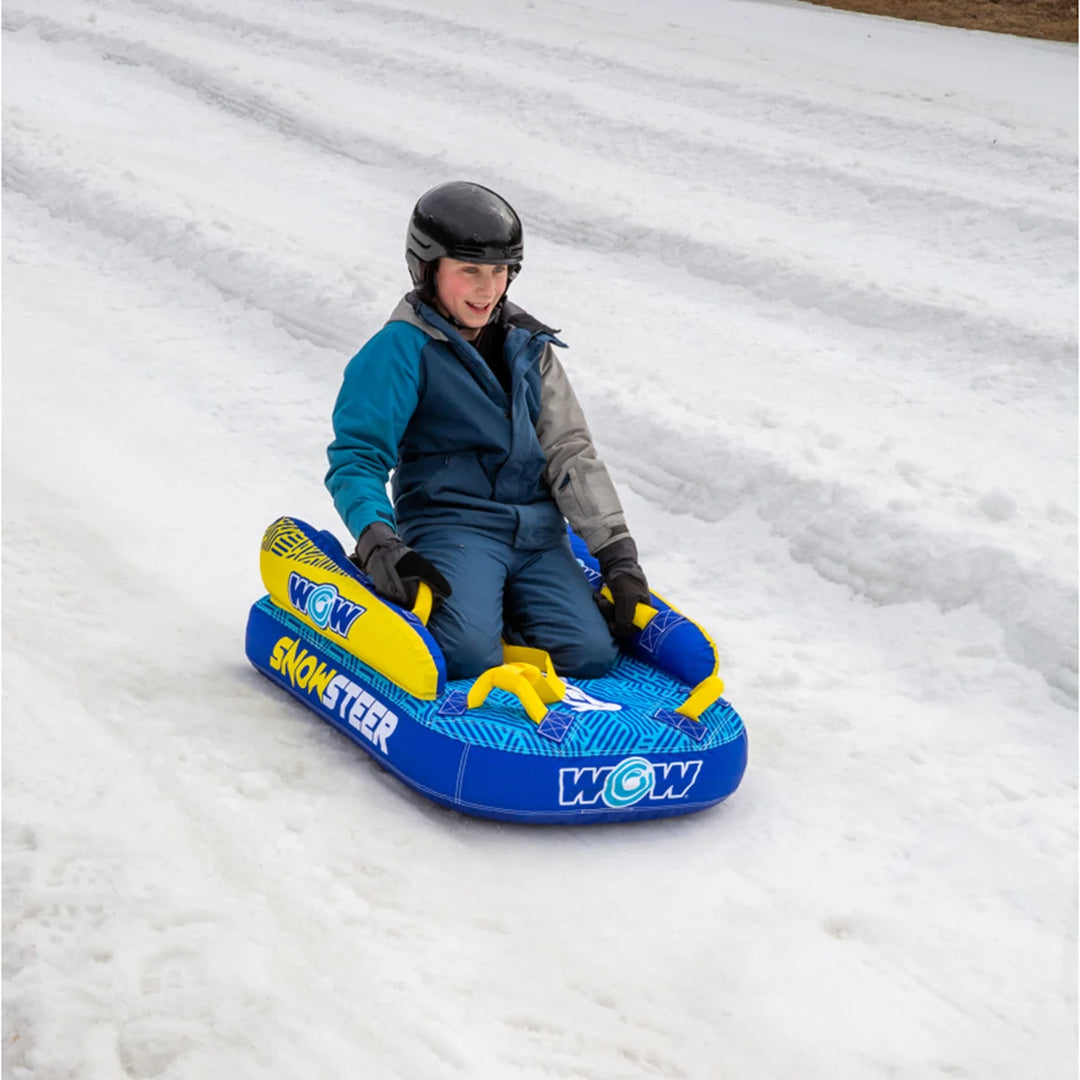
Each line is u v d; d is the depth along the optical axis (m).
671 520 5.26
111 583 4.23
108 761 3.14
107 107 10.55
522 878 2.99
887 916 2.99
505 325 3.63
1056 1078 2.53
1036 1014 2.71
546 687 3.26
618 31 13.41
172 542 4.64
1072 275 7.77
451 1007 2.51
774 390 6.27
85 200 8.09
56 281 7.21
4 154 8.77
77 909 2.61
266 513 5.03
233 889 2.75
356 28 13.03
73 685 3.52
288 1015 2.38
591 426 5.79
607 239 8.36
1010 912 3.05
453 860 3.02
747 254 7.83
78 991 2.40
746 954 2.81
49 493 4.82
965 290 7.47
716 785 3.26
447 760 3.09
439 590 3.35
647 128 10.20
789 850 3.25
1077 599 4.19
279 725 3.47
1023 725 3.89
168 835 2.88
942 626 4.36
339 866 2.91
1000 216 8.45
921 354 6.85
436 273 3.46
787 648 4.38
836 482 5.00
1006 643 4.21
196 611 4.16
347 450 3.49
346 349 6.48
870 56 12.99
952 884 3.14
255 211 8.42
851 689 4.12
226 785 3.15
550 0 14.87
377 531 3.37
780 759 3.68
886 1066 2.51
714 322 7.21
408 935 2.71
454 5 14.06
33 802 2.93
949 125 10.12
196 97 11.00
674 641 3.57
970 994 2.76
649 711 3.31
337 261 7.30
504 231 3.38
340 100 10.90
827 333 7.14
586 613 3.60
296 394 6.13
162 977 2.44
